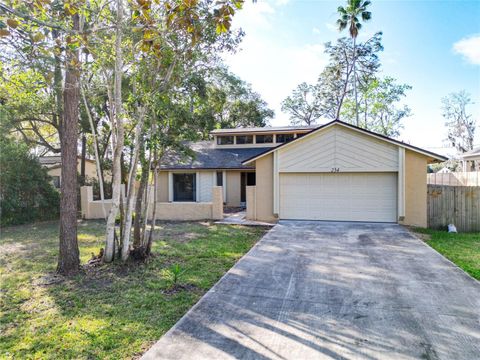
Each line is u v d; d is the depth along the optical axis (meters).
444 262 6.66
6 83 5.95
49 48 4.32
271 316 4.14
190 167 18.47
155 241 9.09
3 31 3.24
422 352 3.25
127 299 4.84
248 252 7.62
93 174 23.75
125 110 7.17
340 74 30.66
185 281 5.63
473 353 3.23
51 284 5.53
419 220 11.41
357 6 25.98
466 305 4.44
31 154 14.53
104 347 3.49
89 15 6.02
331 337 3.57
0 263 6.98
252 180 19.23
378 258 7.01
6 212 12.86
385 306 4.42
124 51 6.83
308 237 9.39
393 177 11.70
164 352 3.29
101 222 13.49
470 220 11.18
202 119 7.59
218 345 3.42
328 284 5.36
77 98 6.18
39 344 3.57
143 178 7.30
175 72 7.23
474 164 21.17
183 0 4.20
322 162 12.20
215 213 13.42
